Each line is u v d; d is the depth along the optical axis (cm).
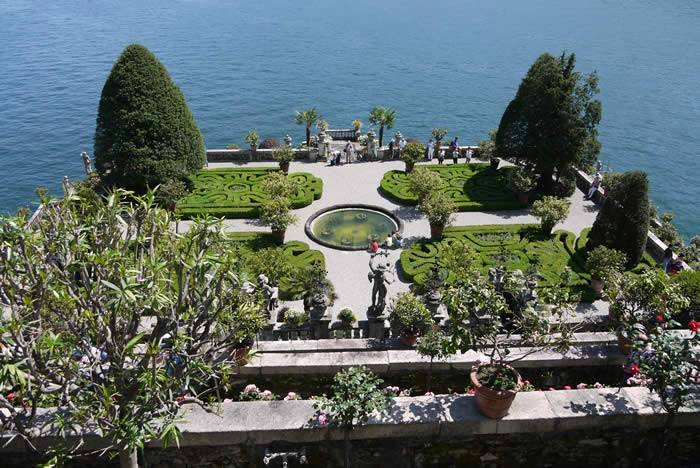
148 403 1260
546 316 1625
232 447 1510
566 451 1573
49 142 7819
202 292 1411
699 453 1606
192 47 13925
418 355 1864
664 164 7650
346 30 16575
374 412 1519
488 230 3653
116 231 1366
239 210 3862
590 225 3809
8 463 1508
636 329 1688
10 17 16925
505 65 12594
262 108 9631
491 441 1546
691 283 2380
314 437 1505
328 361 1847
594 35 15875
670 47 14375
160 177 3753
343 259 3391
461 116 9400
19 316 1240
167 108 3797
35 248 1263
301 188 4194
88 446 1488
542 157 4044
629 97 10338
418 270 3195
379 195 4222
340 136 5303
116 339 1311
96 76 10800
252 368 1834
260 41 14888
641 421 1534
